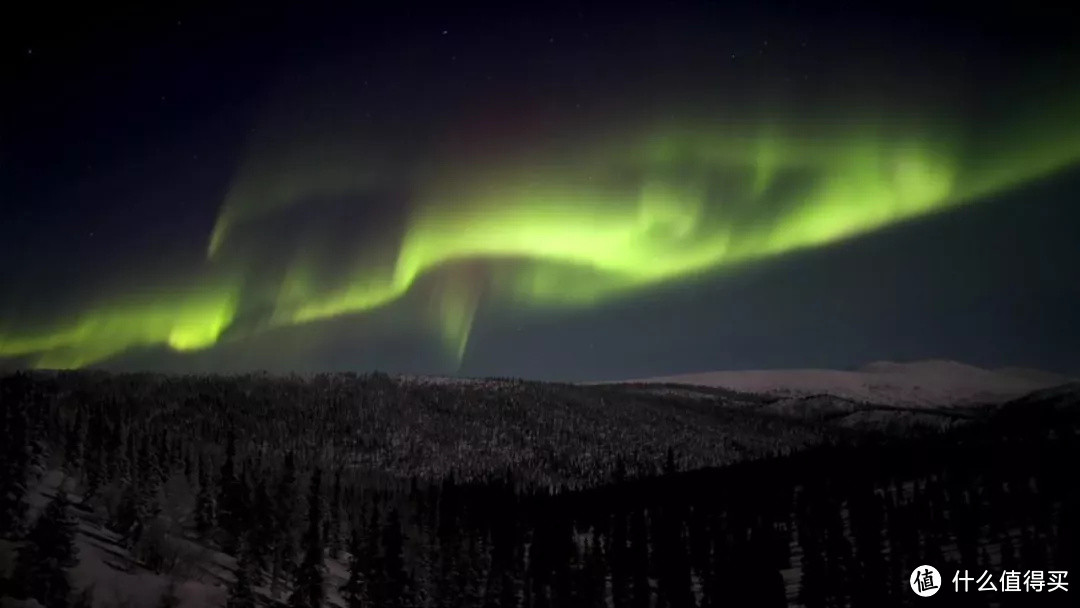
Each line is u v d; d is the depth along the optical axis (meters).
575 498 115.56
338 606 69.38
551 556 80.19
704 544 77.62
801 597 65.31
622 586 76.25
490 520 96.50
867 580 61.28
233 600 56.72
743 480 100.44
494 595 75.56
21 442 56.97
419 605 73.62
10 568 48.34
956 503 67.69
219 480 74.75
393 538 70.38
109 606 50.31
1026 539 58.41
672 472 122.75
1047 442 87.38
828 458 101.81
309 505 82.44
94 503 64.88
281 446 194.00
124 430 99.31
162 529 63.12
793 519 84.94
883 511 70.94
